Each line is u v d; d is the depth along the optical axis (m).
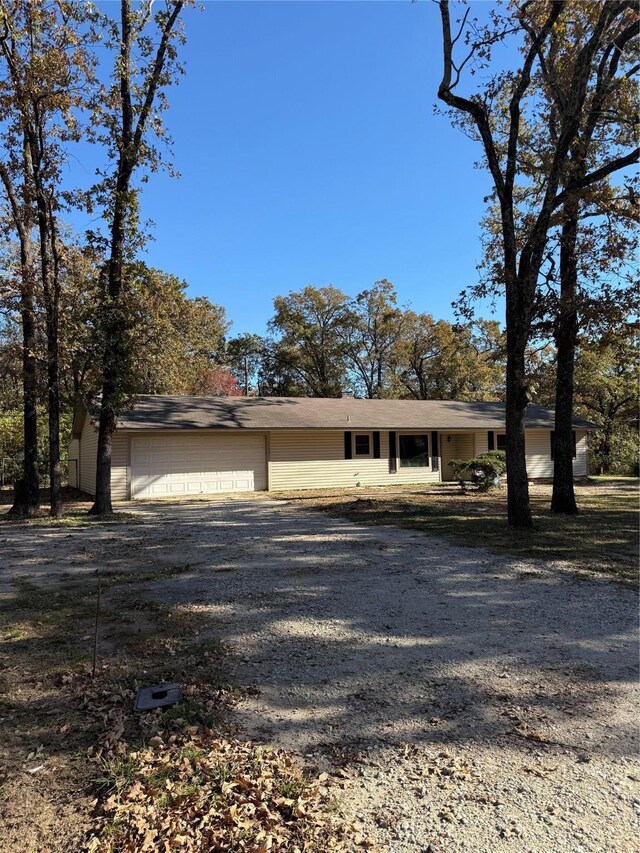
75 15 12.33
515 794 2.69
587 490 19.86
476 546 9.03
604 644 4.72
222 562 8.01
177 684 3.91
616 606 5.81
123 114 13.30
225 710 3.53
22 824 2.48
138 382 14.80
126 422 18.28
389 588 6.53
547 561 7.94
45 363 14.05
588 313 10.29
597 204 10.73
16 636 4.92
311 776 2.83
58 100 12.59
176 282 29.61
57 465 13.73
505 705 3.61
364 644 4.72
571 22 10.93
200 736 3.19
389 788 2.74
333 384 42.03
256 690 3.82
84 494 20.58
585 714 3.49
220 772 2.81
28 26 11.91
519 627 5.16
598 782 2.79
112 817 2.51
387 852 2.31
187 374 30.34
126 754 2.98
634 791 2.72
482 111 10.52
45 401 14.71
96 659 4.38
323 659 4.39
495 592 6.36
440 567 7.59
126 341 13.88
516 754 3.04
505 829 2.45
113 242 13.48
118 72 12.74
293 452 21.12
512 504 10.80
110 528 11.62
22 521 12.86
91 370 13.71
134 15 13.08
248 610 5.67
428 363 39.91
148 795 2.65
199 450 19.64
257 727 3.33
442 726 3.34
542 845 2.35
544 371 13.44
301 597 6.16
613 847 2.33
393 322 40.06
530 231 11.23
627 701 3.67
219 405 21.94
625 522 11.55
